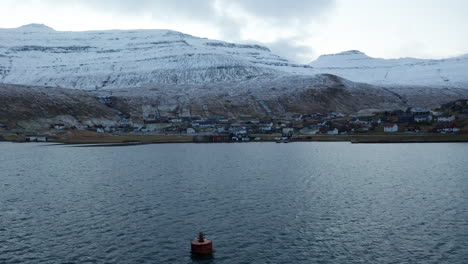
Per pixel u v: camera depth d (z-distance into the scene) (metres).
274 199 83.56
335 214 71.62
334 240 58.50
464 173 116.62
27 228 64.62
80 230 63.47
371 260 51.47
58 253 54.09
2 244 57.34
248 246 56.28
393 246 55.97
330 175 115.19
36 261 51.44
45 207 78.12
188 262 51.06
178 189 95.00
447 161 145.75
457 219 68.12
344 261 51.22
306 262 50.91
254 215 71.19
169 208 76.44
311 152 187.50
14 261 51.41
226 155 176.75
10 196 88.50
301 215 71.06
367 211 73.62
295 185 99.31
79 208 77.12
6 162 154.00
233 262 51.00
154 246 56.47
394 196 86.12
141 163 148.50
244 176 114.12
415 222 66.56
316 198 84.44
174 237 60.00
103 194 89.88
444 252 53.69
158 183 103.50
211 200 82.88
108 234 61.50
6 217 71.00
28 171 127.94
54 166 140.62
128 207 77.50
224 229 63.44
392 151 186.75
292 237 59.75
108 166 139.75
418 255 52.88
